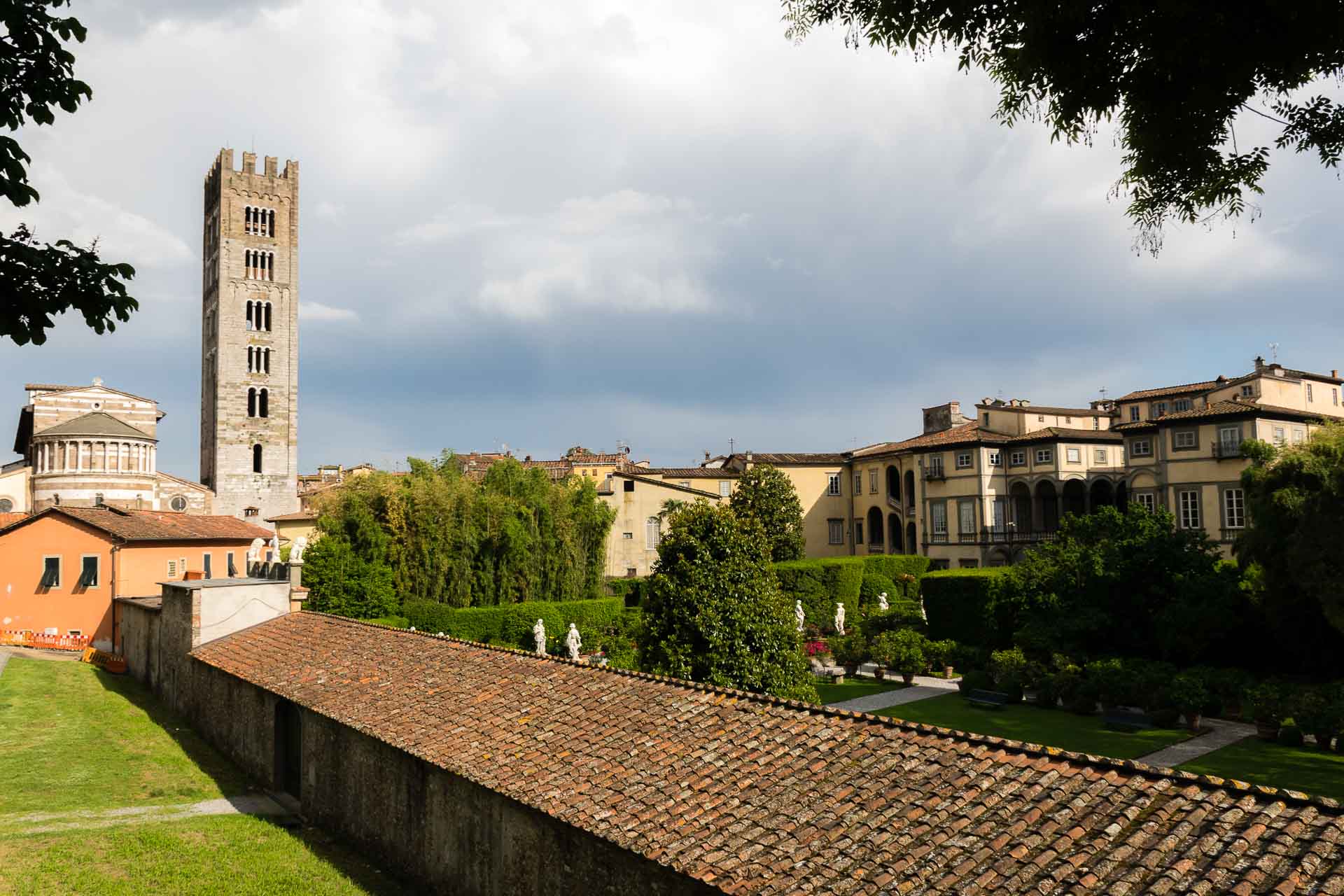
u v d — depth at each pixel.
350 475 49.88
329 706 18.00
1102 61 10.04
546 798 11.88
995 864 8.46
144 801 20.38
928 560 61.56
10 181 7.71
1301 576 31.56
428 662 19.39
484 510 45.41
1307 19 8.72
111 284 8.52
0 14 7.46
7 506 66.88
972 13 10.30
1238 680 30.00
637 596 54.69
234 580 30.23
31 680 32.59
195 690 27.11
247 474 79.31
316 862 16.62
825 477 80.69
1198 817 8.56
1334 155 10.11
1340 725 24.09
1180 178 10.91
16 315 8.09
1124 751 24.59
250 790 21.59
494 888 13.23
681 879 9.85
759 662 20.98
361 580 40.22
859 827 9.70
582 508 49.50
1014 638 38.31
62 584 41.34
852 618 54.19
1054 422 68.75
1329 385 58.44
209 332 84.94
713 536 21.59
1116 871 8.03
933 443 67.75
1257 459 37.25
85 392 73.81
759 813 10.43
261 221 82.19
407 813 15.66
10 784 20.94
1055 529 67.50
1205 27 9.14
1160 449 54.34
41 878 15.35
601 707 14.77
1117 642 38.00
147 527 44.06
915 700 33.22
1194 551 38.16
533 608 43.25
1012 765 10.32
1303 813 8.26
